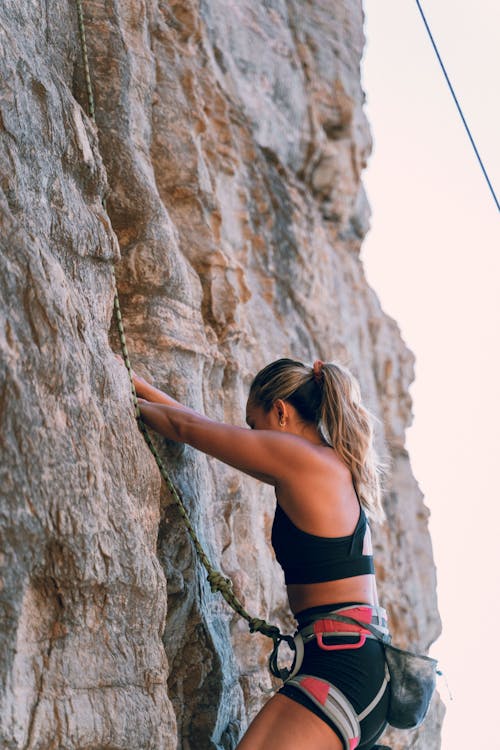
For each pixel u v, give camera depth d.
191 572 3.68
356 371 7.92
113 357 3.24
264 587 5.05
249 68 7.04
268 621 5.14
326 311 7.42
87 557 2.67
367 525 3.18
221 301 5.07
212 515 4.36
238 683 4.23
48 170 3.08
